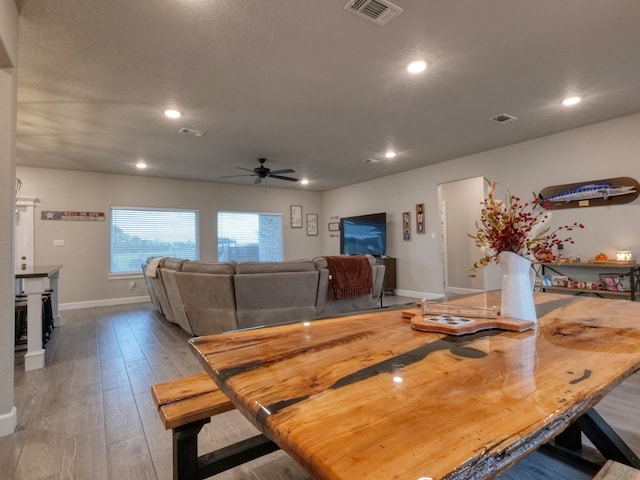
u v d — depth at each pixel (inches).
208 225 285.0
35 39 90.4
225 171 246.8
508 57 103.8
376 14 83.8
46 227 225.0
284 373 35.2
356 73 112.1
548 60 105.8
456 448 21.9
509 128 165.2
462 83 120.0
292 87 121.1
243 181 288.2
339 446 22.3
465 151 204.2
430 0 79.4
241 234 303.7
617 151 153.6
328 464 20.6
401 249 263.0
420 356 39.4
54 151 189.6
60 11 80.3
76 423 81.4
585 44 97.7
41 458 68.2
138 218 258.1
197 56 100.7
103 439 74.8
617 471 39.3
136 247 256.4
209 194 286.4
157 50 97.2
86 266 236.5
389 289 261.6
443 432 23.7
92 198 239.8
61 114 139.2
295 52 99.7
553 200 171.0
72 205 233.1
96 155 198.7
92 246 238.7
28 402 92.3
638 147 148.0
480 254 263.3
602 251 157.9
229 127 158.7
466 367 35.9
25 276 116.2
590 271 161.8
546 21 87.5
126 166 226.4
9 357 77.9
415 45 97.1
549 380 32.4
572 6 82.2
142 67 106.0
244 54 100.2
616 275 151.0
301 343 45.4
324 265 155.9
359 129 164.6
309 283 145.9
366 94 127.3
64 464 66.3
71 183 233.5
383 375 34.1
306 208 339.3
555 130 168.4
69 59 100.4
